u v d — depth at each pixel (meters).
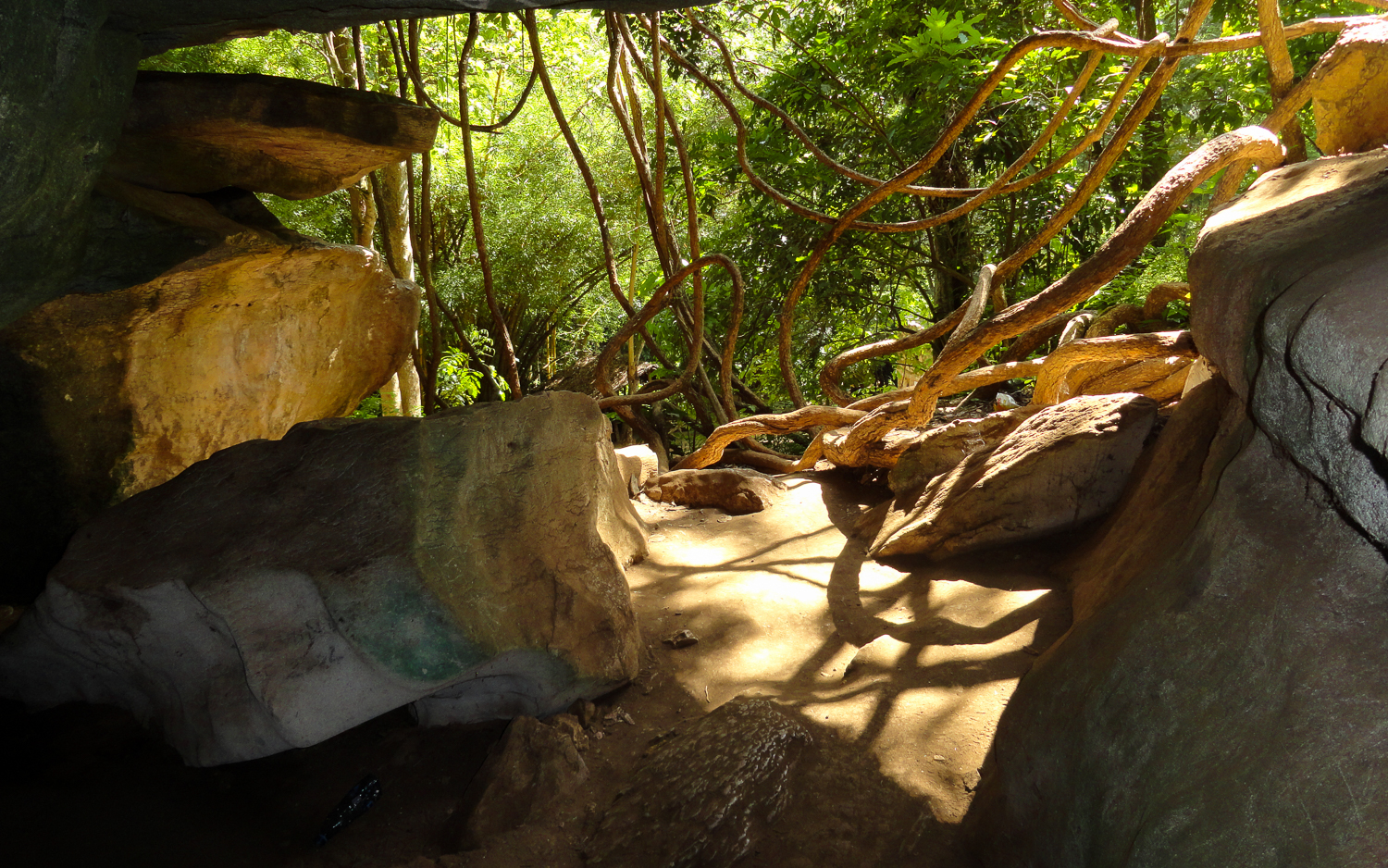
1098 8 9.79
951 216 5.12
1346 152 3.54
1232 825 1.44
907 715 2.60
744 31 11.19
